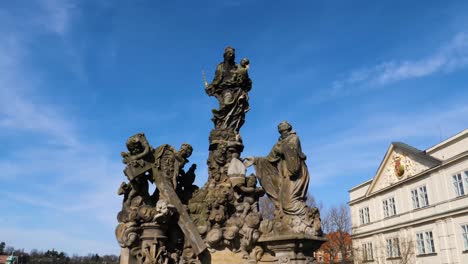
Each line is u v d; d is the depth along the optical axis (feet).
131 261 35.40
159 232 35.96
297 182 35.96
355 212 202.59
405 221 160.35
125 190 38.06
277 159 37.52
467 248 128.16
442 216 138.82
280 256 34.42
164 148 39.60
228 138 44.01
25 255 228.43
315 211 35.40
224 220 37.65
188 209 38.78
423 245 149.38
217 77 47.47
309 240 33.73
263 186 37.63
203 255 36.37
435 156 147.64
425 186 150.41
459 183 133.59
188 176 41.96
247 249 36.42
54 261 225.35
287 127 38.01
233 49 48.44
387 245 172.45
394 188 170.40
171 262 36.22
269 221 36.50
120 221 37.24
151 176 38.37
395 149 171.32
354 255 174.91
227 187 39.73
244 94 46.80
